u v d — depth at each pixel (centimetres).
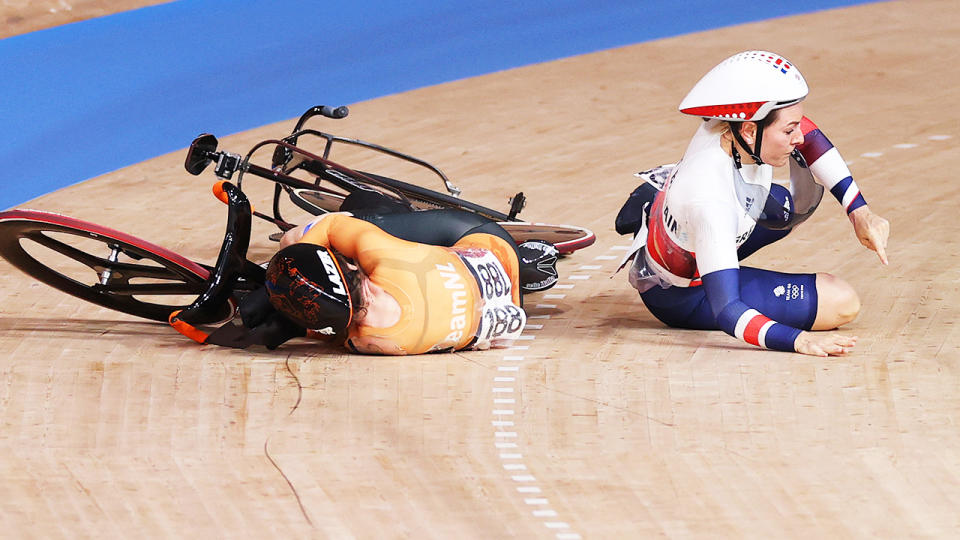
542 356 1437
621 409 1284
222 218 2095
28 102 2855
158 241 1961
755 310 1387
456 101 2873
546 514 1078
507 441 1222
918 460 1158
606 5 3825
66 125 2719
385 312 1385
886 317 1533
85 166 2488
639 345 1469
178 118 2770
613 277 1766
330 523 1066
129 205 2177
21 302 1662
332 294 1330
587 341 1491
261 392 1333
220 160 1642
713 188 1338
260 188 2286
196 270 1462
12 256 1500
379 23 3609
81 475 1157
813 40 3347
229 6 3738
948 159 2330
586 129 2620
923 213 2008
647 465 1169
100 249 1916
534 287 1630
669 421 1255
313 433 1241
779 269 1750
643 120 2683
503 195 2191
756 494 1107
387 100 2894
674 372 1372
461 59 3256
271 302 1359
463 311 1399
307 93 2970
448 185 1802
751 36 3409
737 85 1301
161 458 1191
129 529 1059
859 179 2217
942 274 1700
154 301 1706
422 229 1460
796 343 1356
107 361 1419
